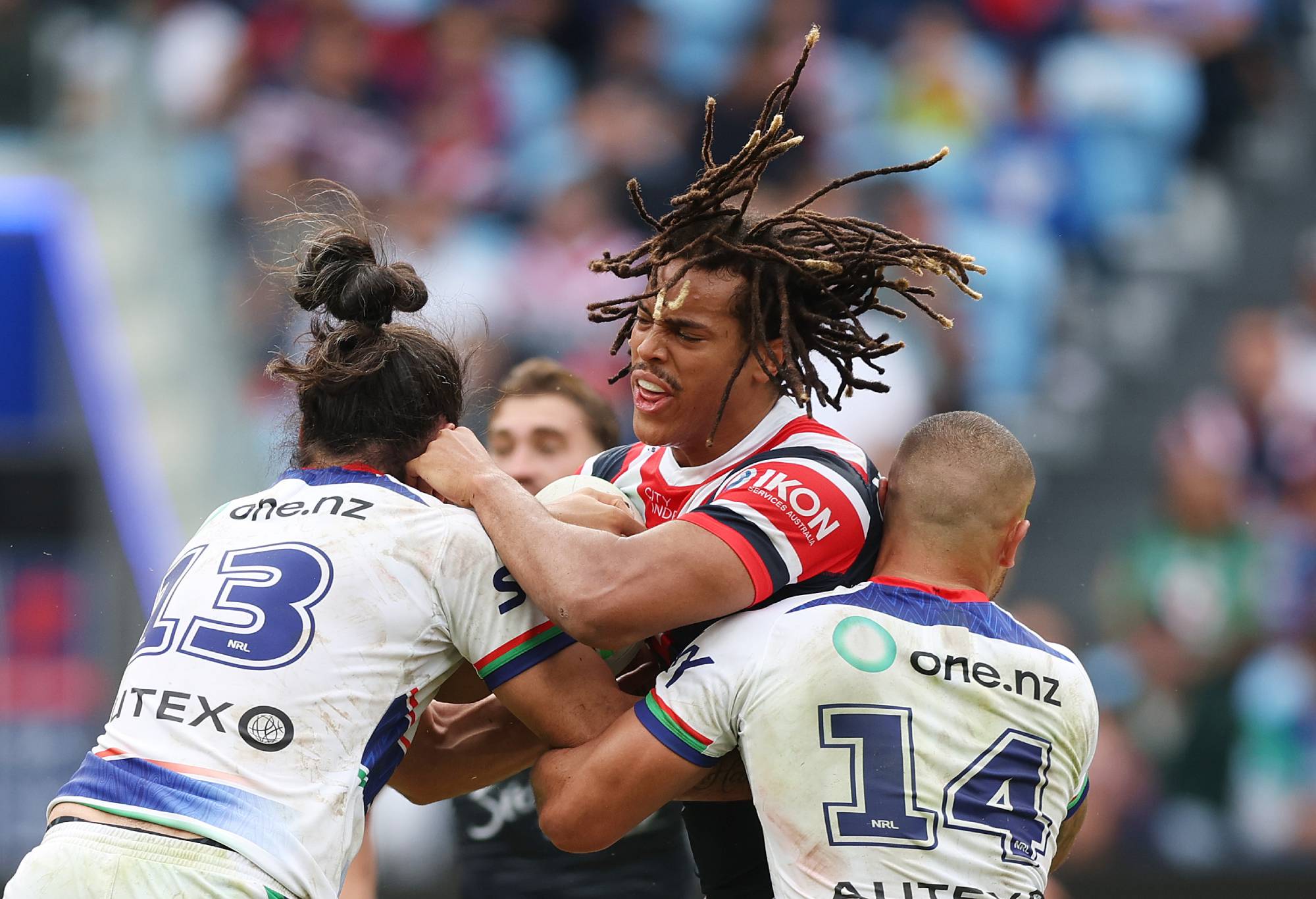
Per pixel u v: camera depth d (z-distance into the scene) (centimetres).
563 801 888
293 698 846
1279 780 2438
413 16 3256
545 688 895
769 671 862
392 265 955
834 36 3391
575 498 938
